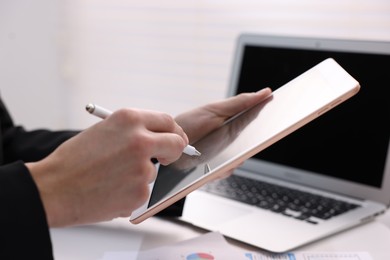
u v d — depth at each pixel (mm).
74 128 1190
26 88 1199
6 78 1200
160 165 559
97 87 1150
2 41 1182
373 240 536
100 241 519
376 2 857
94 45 1133
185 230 557
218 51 1016
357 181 676
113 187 385
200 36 1027
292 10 933
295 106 465
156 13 1059
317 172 720
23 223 361
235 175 787
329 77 469
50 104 1195
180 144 410
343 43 725
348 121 698
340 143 702
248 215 591
